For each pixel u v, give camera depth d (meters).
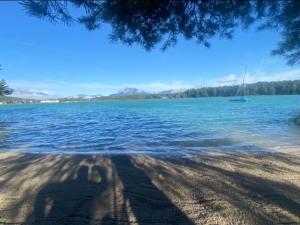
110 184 6.78
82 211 5.21
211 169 7.99
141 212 5.14
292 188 6.15
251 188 6.22
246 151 11.03
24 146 13.94
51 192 6.28
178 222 4.71
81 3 3.43
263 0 3.31
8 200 5.82
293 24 3.73
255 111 38.47
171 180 7.00
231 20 3.80
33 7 3.20
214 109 47.66
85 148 13.07
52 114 46.38
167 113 40.06
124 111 50.22
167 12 3.66
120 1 3.44
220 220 4.73
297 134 15.77
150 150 12.00
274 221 4.64
